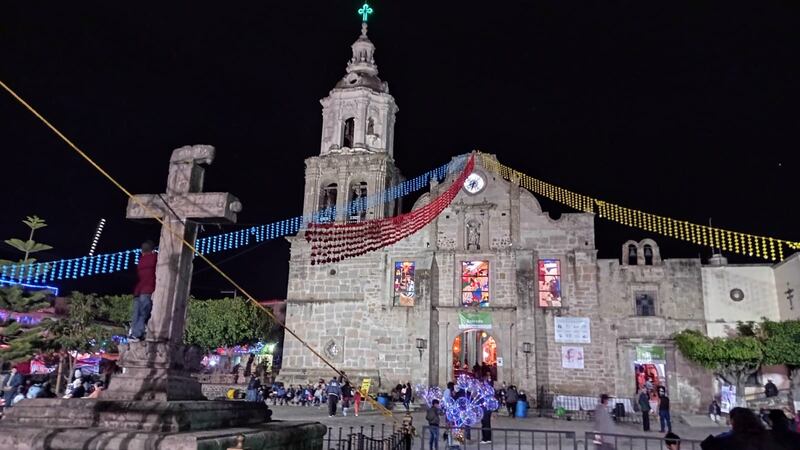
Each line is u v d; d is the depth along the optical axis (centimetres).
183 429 970
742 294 3809
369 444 1639
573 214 4156
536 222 4197
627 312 3897
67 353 3869
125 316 4475
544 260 4122
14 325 2655
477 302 4131
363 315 4188
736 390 3456
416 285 4150
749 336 3544
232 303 4703
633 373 3778
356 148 4541
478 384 2427
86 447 884
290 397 3856
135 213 1251
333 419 2862
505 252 4150
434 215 4172
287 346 4244
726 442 762
